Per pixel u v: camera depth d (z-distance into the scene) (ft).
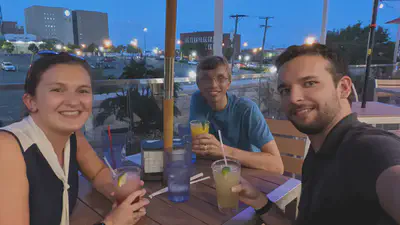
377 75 28.02
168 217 3.12
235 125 5.79
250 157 4.77
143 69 23.90
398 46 35.50
